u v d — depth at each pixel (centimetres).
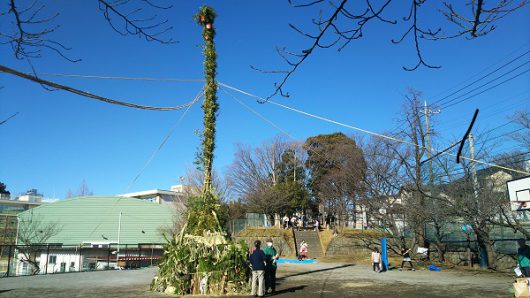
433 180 2391
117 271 2289
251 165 5281
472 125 369
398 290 1409
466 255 2470
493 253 2220
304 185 5072
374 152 2856
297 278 1830
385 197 2842
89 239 4159
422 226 2705
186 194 4272
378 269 2188
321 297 1252
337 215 4228
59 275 2019
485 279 1761
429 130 2519
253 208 4897
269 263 1345
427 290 1405
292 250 3534
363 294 1312
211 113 1521
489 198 1995
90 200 4288
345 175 3231
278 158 5269
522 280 1138
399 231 3094
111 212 4256
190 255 1313
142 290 1390
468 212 2066
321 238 3844
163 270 1353
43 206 4225
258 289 1245
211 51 1538
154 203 4319
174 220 4194
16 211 5888
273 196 4656
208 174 1498
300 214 4916
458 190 2222
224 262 1306
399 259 2812
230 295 1273
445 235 2630
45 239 4025
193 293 1284
